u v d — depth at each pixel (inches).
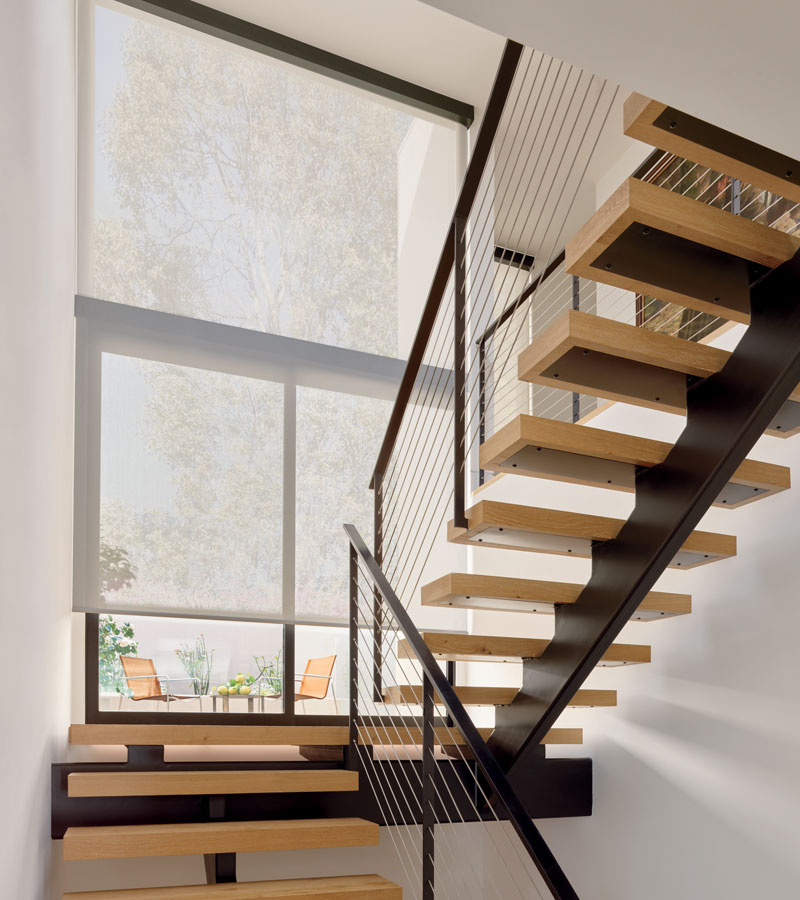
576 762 179.3
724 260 110.1
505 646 147.7
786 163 100.0
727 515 154.0
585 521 131.8
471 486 250.2
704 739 152.9
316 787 148.9
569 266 104.3
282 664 217.3
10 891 93.8
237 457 217.8
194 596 205.8
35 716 118.8
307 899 120.2
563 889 94.4
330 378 233.8
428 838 123.0
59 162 157.5
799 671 135.3
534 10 76.0
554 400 304.5
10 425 94.6
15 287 98.2
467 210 142.3
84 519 199.6
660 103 92.0
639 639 173.0
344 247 245.0
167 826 136.9
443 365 252.2
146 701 203.8
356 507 229.1
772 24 74.2
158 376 214.1
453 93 268.7
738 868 142.5
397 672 227.0
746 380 112.3
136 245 219.1
